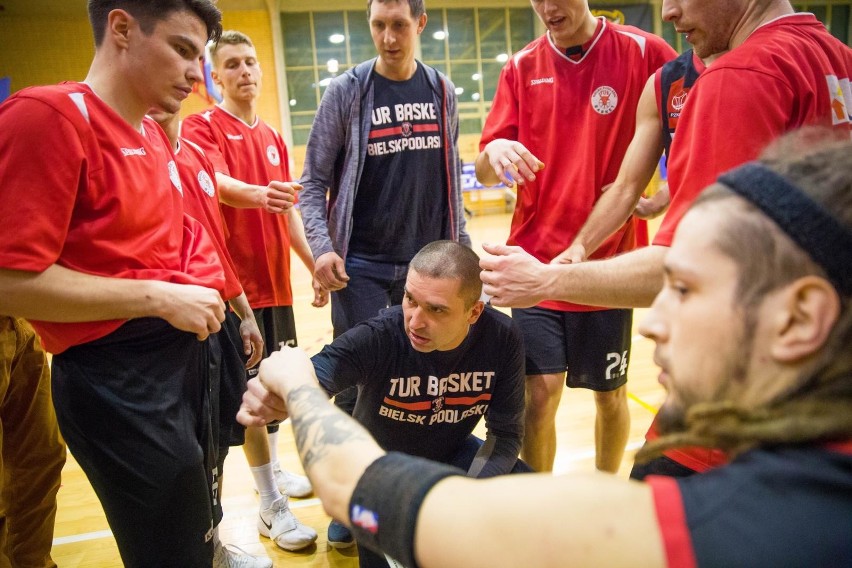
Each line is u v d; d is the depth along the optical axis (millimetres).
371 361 1638
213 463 1548
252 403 1046
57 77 11289
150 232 1400
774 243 514
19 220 1162
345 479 666
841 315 496
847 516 451
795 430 495
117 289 1266
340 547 2143
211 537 1476
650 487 521
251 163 2691
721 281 539
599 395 2248
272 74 12383
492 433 1832
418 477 594
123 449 1324
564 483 537
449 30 13367
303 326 5266
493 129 2246
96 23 1330
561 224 2170
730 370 542
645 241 2475
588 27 2082
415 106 2332
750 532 460
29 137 1172
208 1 1369
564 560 498
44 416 1812
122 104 1362
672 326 584
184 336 1415
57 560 2178
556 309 2146
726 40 1344
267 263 2557
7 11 10930
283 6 12453
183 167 1778
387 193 2330
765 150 616
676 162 1271
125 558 1403
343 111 2275
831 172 519
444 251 1560
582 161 2111
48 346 1335
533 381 2176
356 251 2400
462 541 535
